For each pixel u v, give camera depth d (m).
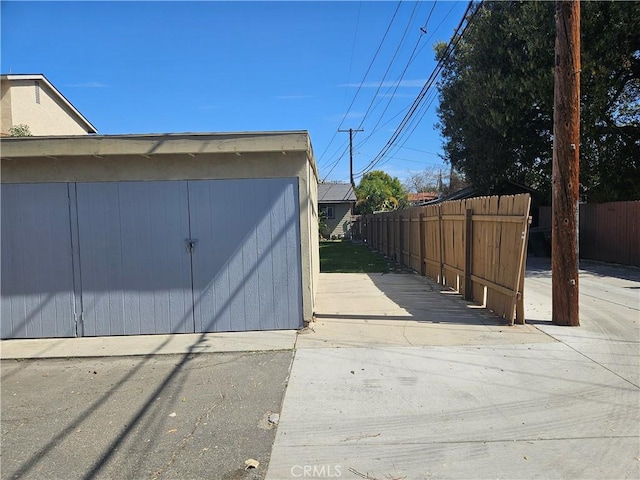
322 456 3.63
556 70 7.06
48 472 3.51
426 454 3.62
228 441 3.90
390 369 5.44
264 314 7.26
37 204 7.14
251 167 7.18
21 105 20.61
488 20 16.78
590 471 3.34
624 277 12.75
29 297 7.16
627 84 19.30
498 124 17.05
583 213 17.61
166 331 7.22
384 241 21.66
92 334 7.20
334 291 11.02
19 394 5.02
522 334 6.76
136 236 7.18
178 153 6.93
